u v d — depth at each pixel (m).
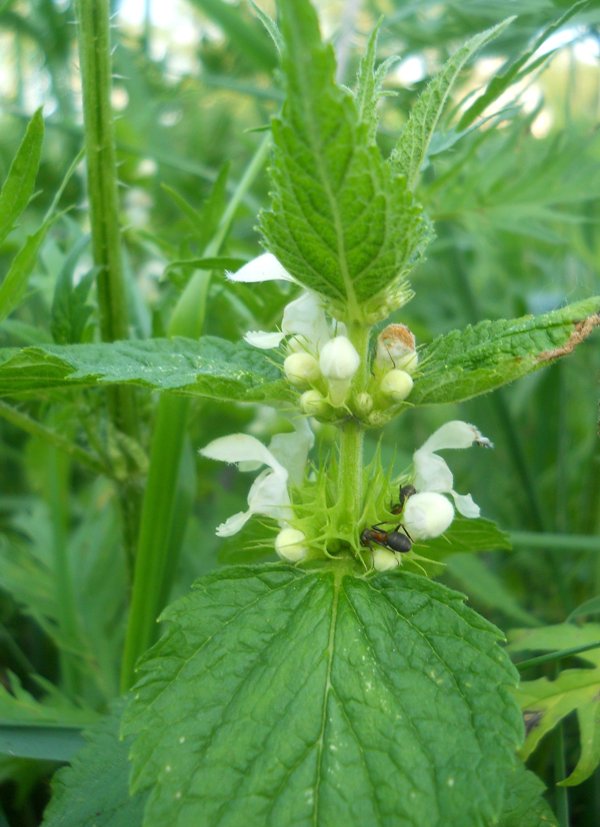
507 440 0.23
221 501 0.25
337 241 0.09
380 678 0.09
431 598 0.10
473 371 0.10
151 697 0.09
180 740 0.09
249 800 0.09
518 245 0.28
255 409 0.25
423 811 0.08
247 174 0.18
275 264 0.11
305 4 0.08
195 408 0.16
